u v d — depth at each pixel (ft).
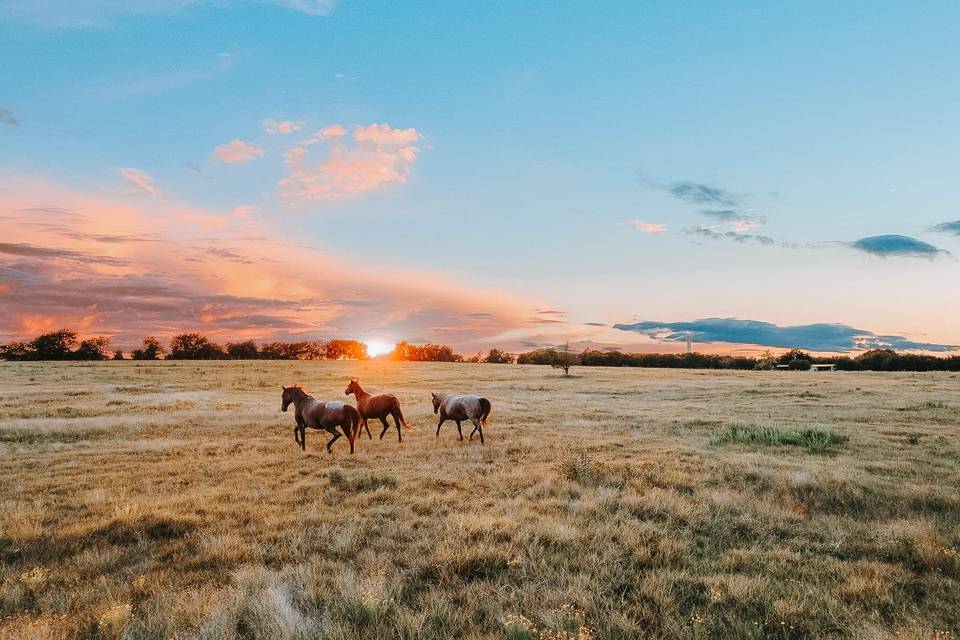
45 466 40.32
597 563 20.49
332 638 14.80
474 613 16.84
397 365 326.65
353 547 21.98
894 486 32.73
